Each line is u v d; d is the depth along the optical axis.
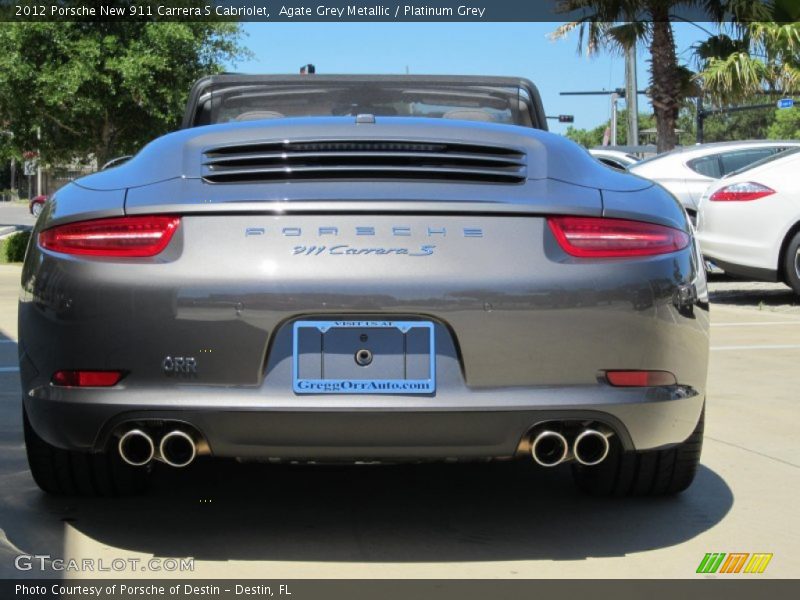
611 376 2.96
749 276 10.27
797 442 4.64
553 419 2.93
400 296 2.87
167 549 3.21
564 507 3.70
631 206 3.04
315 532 3.39
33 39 19.84
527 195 2.99
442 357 2.90
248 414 2.87
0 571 2.99
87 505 3.65
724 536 3.38
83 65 19.55
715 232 10.37
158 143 3.31
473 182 3.03
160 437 2.99
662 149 19.33
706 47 18.28
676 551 3.23
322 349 2.89
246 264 2.88
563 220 2.96
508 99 4.53
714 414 5.23
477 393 2.90
